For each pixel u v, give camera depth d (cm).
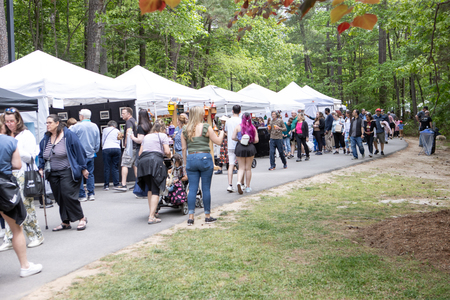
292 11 374
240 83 3384
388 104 3550
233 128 897
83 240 557
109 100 1152
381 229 531
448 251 426
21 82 905
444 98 861
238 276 396
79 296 362
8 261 482
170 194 689
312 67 4484
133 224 642
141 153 649
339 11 231
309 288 362
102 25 1792
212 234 553
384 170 1238
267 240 517
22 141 618
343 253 457
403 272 393
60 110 1205
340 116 1795
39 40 2342
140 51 2606
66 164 601
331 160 1506
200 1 2094
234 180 1093
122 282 389
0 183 399
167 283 383
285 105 2002
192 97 1379
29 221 533
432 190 895
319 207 721
